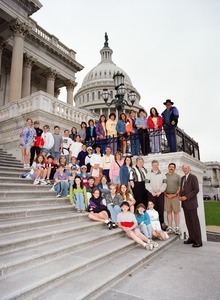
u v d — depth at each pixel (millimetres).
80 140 10156
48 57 23281
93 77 76438
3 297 2709
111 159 8492
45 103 11891
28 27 17422
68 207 6770
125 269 4137
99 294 3391
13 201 5777
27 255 3797
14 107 12875
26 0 17156
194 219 6422
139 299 3273
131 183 7457
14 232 4594
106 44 86062
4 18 16438
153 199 7207
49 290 3229
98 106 64812
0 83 20297
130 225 5965
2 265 3314
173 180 7309
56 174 7730
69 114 13477
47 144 9266
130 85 70375
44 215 5918
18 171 8789
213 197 65312
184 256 5410
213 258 5246
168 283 3834
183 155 7977
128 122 9555
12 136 12438
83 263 3926
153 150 8938
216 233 13617
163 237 6367
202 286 3723
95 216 6504
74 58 26422
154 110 9086
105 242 5434
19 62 16156
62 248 4312
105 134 10516
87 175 8391
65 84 25797
